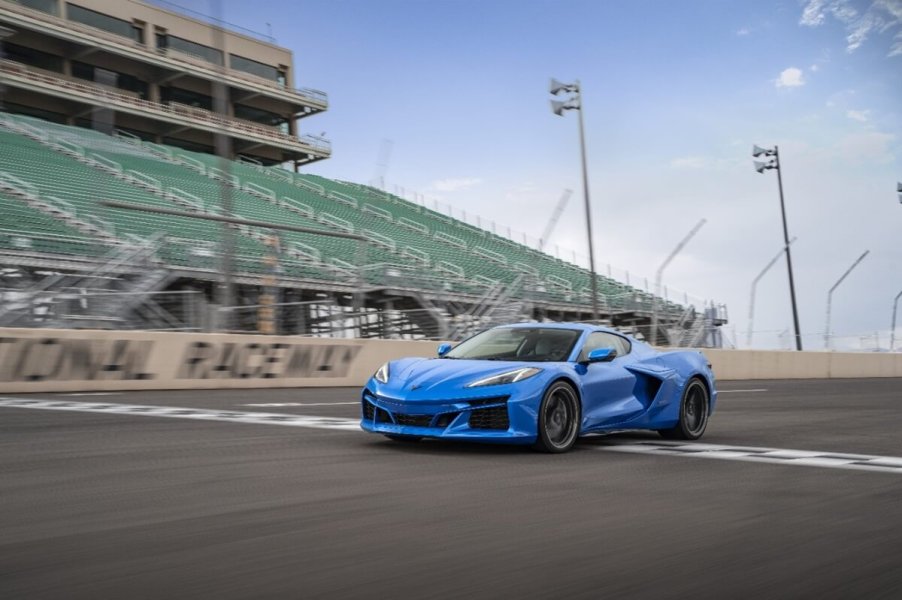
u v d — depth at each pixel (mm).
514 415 5691
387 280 22703
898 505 4094
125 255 18344
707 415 7340
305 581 2570
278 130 44031
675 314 31422
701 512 3836
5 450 5492
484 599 2438
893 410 10758
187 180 30719
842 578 2750
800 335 27562
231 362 13906
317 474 4676
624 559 2936
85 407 8914
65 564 2713
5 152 26641
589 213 23797
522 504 3943
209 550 2924
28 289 14914
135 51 36844
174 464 4941
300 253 21703
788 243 30641
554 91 23891
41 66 35406
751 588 2611
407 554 2932
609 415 6371
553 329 6750
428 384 5848
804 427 8352
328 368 15422
